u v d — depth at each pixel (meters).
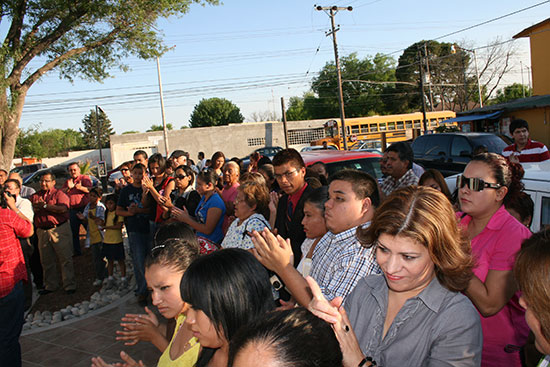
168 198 5.25
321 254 2.38
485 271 2.15
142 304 5.71
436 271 1.56
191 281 1.52
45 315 5.75
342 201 2.22
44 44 12.66
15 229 3.81
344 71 58.56
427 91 52.53
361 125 29.92
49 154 65.44
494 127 19.28
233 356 0.93
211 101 71.62
